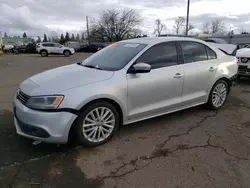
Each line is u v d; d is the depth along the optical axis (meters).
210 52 4.47
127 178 2.54
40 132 2.84
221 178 2.54
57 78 3.19
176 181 2.49
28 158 2.90
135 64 3.41
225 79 4.70
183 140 3.43
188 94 4.10
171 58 3.86
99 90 3.03
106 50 4.24
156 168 2.72
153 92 3.58
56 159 2.89
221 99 4.74
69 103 2.84
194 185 2.43
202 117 4.34
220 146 3.24
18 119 3.02
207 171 2.67
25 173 2.61
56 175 2.58
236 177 2.56
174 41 3.98
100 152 3.08
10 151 3.05
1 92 6.36
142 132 3.69
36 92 2.91
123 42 4.22
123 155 3.01
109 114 3.25
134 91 3.37
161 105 3.75
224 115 4.45
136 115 3.51
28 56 26.12
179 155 3.01
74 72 3.41
